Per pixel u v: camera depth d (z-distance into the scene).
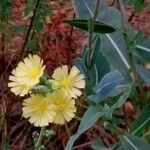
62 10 0.44
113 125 0.21
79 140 0.36
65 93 0.18
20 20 0.41
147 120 0.21
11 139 0.36
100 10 0.22
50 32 0.41
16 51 0.38
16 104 0.37
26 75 0.18
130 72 0.21
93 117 0.19
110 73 0.19
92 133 0.36
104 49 0.22
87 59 0.19
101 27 0.19
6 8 0.35
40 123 0.18
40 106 0.18
